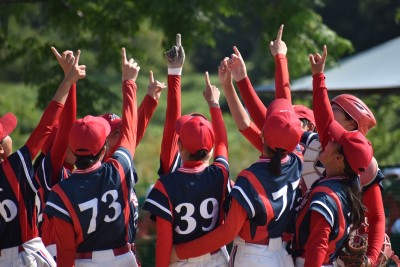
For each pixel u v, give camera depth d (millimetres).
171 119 18234
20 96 102125
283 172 16719
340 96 19469
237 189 16297
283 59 19062
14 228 16875
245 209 16203
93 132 16297
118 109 40781
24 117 56625
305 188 19109
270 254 16500
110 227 16484
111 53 41656
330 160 16734
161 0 38094
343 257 16922
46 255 17328
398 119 69875
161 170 18188
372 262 17141
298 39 41219
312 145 18969
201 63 151125
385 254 18750
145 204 16469
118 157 16844
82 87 39875
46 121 17016
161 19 39000
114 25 40938
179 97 18406
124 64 17984
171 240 16438
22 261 16875
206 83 18656
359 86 33719
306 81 38344
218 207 16891
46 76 40406
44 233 18391
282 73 18891
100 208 16312
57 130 18000
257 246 16531
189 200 16578
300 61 40656
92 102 39750
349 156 16438
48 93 39719
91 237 16422
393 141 52656
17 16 42688
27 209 17031
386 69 35656
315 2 44156
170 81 18438
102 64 42031
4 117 17500
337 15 119188
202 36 39344
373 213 17766
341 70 37594
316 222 16031
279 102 17125
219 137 17922
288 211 16734
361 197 16844
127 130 17281
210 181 16797
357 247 16875
